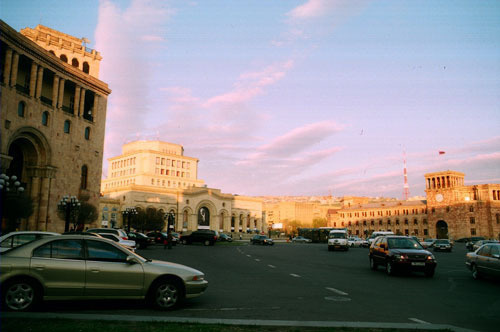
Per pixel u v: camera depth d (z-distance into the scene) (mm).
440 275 17016
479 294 11812
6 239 13055
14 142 36312
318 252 38219
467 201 99812
